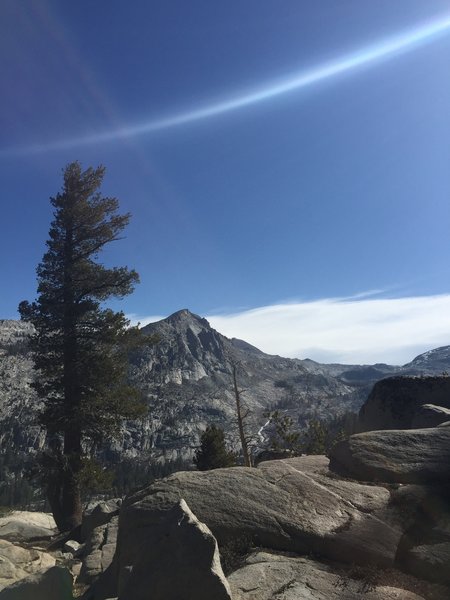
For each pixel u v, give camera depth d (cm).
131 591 566
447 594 563
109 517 1566
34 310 2700
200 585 530
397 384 1462
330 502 755
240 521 728
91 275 2791
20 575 1028
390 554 646
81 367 2602
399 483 805
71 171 2973
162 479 848
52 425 2539
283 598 549
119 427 2667
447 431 904
